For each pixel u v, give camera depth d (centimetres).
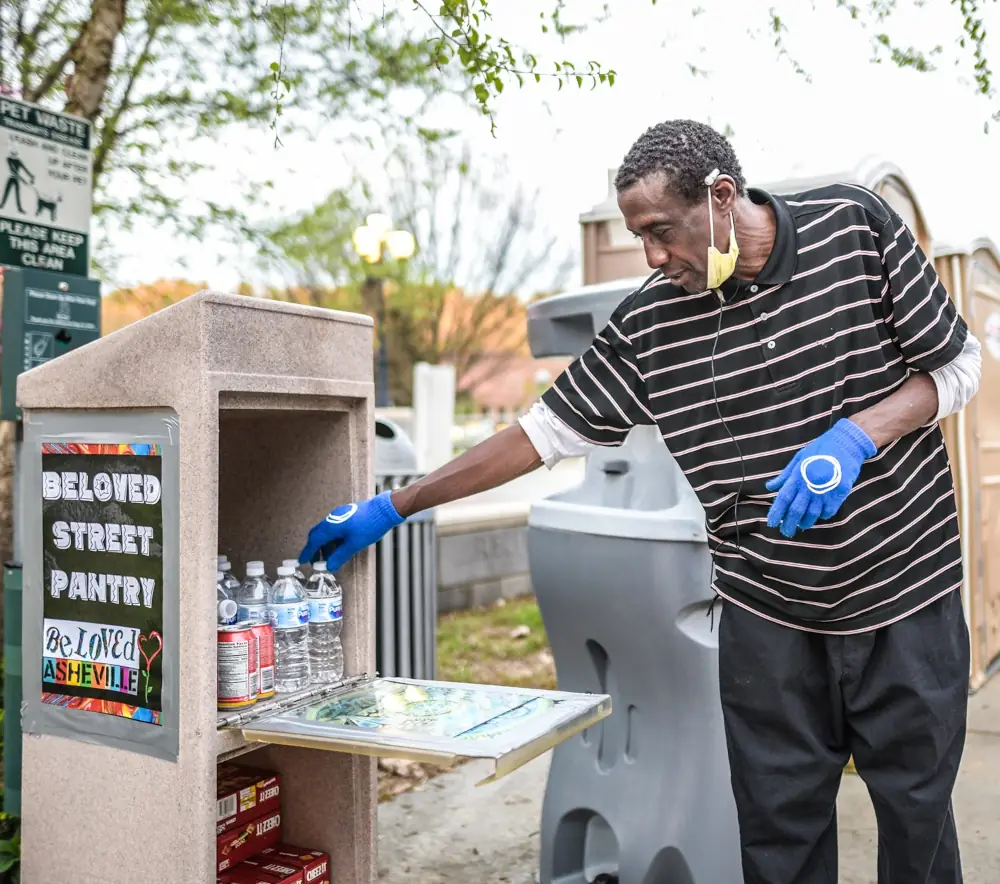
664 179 161
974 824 312
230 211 621
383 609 379
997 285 492
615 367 194
